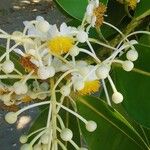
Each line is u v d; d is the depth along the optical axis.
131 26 0.21
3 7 1.04
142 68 0.19
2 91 0.19
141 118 0.19
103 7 0.18
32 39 0.18
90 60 0.19
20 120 0.66
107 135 0.21
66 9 0.20
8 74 0.18
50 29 0.17
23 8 1.03
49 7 1.01
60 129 0.18
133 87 0.19
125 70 0.18
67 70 0.18
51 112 0.18
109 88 0.24
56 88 0.19
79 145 0.21
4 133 0.64
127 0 0.21
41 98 0.19
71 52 0.17
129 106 0.19
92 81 0.19
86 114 0.21
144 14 0.20
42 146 0.18
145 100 0.19
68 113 0.21
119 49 0.18
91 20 0.18
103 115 0.21
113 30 0.23
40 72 0.17
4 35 0.17
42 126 0.22
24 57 0.17
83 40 0.17
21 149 0.18
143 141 0.20
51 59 0.18
